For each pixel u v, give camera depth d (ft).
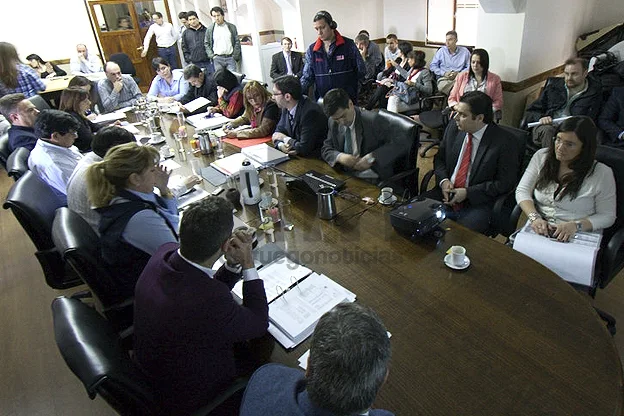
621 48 11.75
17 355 6.89
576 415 2.92
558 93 10.28
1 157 9.40
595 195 5.66
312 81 12.72
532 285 4.19
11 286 8.74
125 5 22.75
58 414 5.83
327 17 11.34
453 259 4.57
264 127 9.47
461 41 17.93
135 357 3.75
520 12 11.51
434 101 14.92
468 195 6.79
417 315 3.94
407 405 3.11
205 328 3.28
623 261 5.71
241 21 21.81
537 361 3.36
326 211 5.79
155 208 5.21
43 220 6.10
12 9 20.70
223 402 3.44
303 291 4.40
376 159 7.30
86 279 4.93
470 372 3.33
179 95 13.69
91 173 4.91
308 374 2.20
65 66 22.84
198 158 8.55
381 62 18.45
